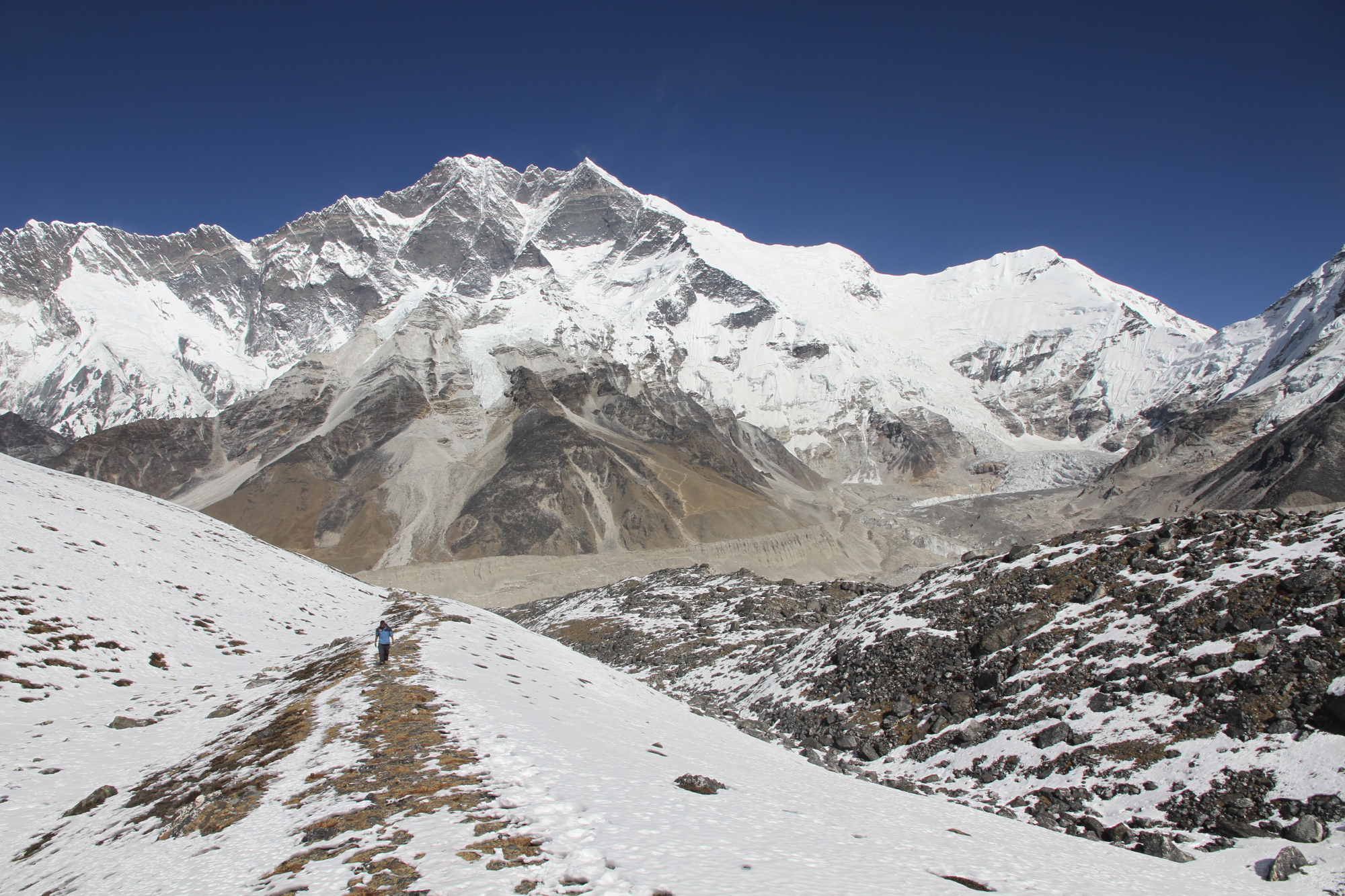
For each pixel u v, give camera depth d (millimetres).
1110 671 31734
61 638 37531
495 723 22953
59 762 26562
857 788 26297
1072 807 26016
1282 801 23203
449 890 12930
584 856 14391
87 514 55531
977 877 16266
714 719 41250
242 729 26125
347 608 62469
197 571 54188
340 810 16969
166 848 17156
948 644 39750
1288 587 30609
